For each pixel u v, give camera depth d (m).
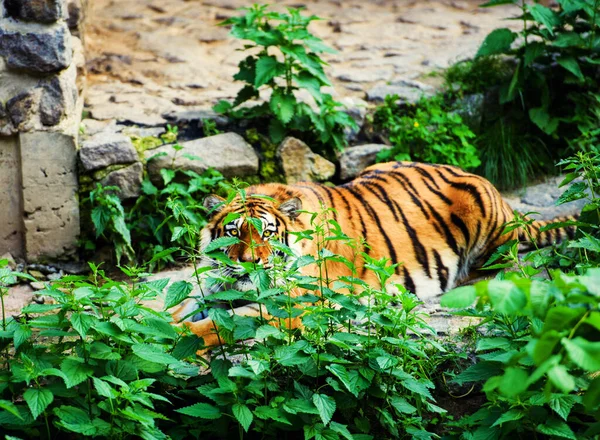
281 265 7.42
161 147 11.91
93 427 6.39
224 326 6.99
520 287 5.32
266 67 12.00
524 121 13.54
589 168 9.15
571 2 12.98
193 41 15.83
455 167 11.29
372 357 7.25
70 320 6.75
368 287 7.36
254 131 12.45
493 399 7.02
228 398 6.95
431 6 18.14
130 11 17.05
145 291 6.96
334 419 7.61
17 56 10.98
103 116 12.67
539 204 12.41
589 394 5.45
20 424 6.54
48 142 11.25
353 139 12.99
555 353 5.49
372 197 10.41
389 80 14.20
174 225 11.45
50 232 11.45
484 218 10.50
